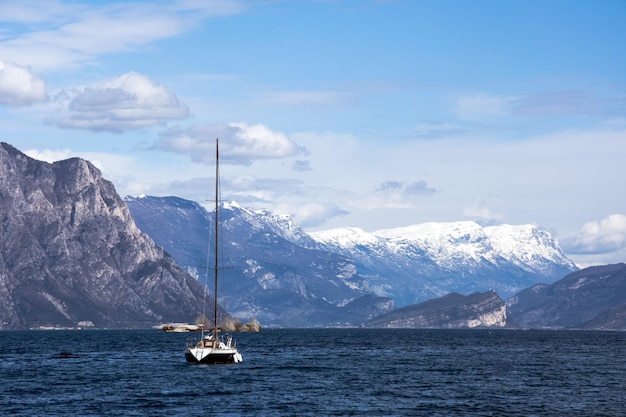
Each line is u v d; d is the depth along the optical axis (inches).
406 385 7317.9
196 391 6678.2
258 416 5521.7
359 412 5708.7
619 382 7721.5
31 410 5718.5
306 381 7534.5
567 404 6131.9
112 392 6609.3
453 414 5654.5
